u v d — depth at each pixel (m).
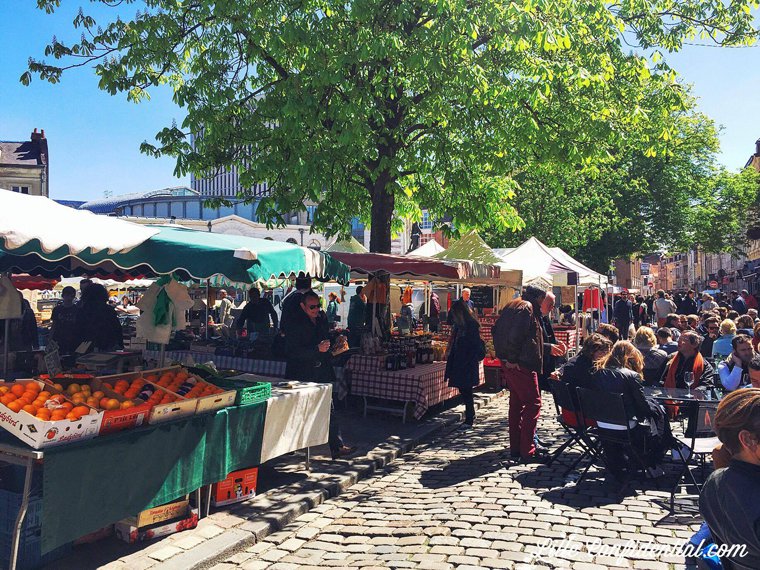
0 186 39.62
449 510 5.54
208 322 15.34
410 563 4.44
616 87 12.49
